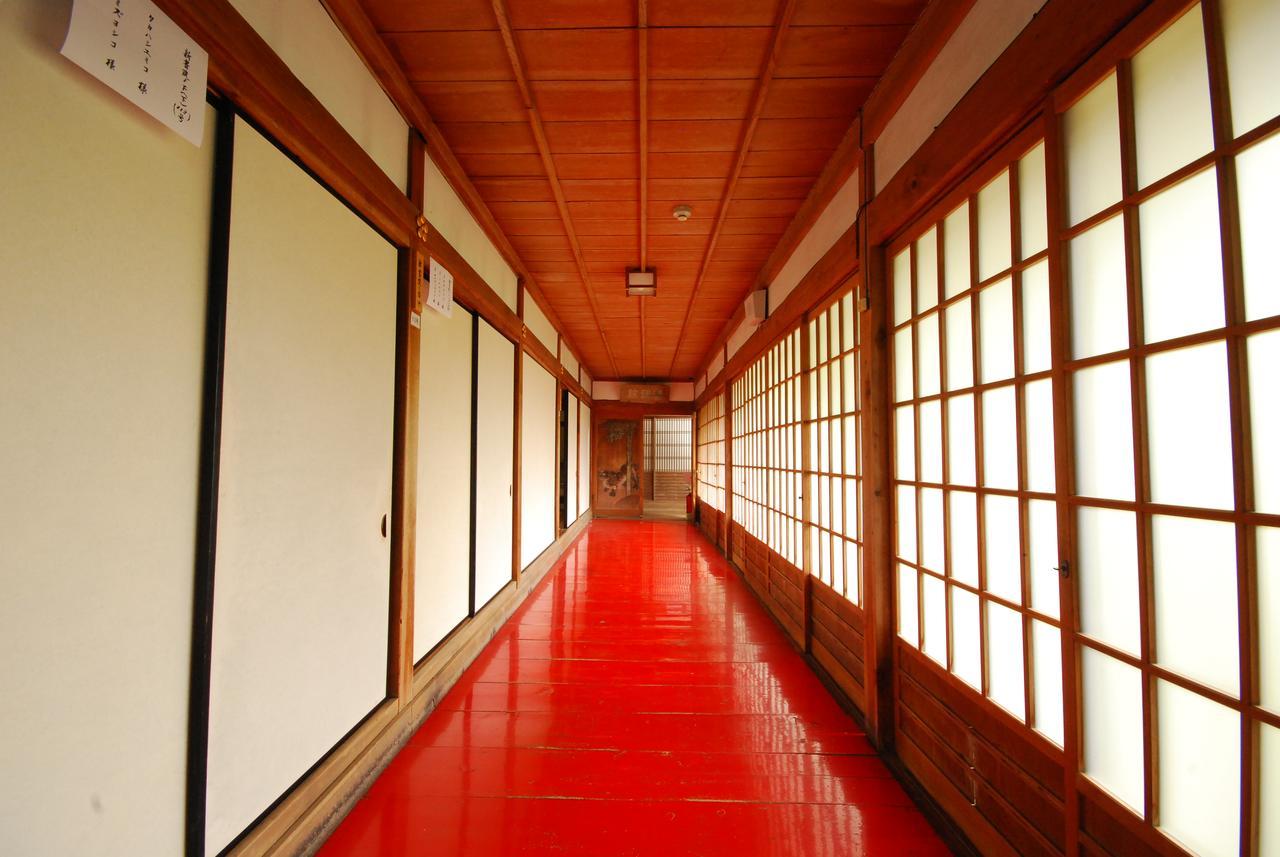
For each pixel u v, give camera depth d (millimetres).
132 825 1056
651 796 1944
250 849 1354
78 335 953
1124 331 1137
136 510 1066
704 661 3240
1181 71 1013
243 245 1351
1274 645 876
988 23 1530
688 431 15625
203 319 1242
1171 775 1029
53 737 910
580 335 7105
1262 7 888
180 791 1176
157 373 1117
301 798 1570
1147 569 1076
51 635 908
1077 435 1258
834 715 2564
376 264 2072
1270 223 878
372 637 2047
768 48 2104
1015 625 1478
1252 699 893
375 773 2010
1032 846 1396
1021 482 1438
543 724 2453
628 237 3936
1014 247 1457
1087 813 1215
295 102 1497
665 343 7586
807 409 3418
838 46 2074
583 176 3051
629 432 10789
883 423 2303
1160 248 1056
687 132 2648
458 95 2363
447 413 2803
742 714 2572
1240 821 908
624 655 3322
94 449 982
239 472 1340
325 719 1733
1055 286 1290
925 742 1954
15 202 852
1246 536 900
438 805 1877
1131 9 1070
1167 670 1027
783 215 3561
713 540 7660
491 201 3340
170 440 1149
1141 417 1085
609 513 10711
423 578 2502
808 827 1793
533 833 1745
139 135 1071
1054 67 1258
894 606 2229
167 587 1142
